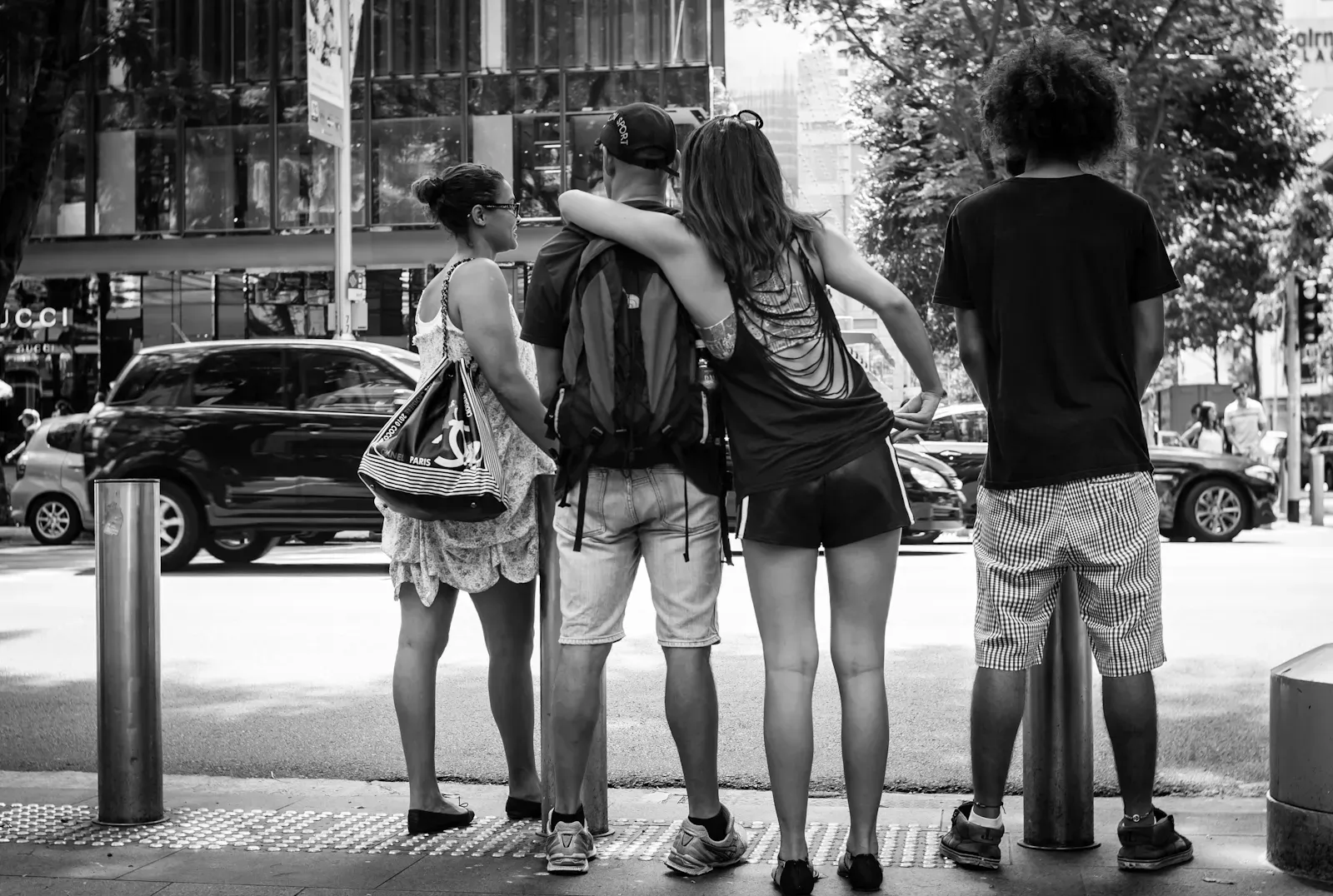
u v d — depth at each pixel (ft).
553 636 13.00
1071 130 11.62
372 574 40.55
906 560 44.24
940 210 77.46
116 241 109.09
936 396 11.96
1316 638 26.13
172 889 11.35
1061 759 12.32
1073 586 12.28
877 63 74.13
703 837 11.88
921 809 14.23
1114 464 11.32
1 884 11.52
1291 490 66.64
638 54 106.42
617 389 11.34
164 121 108.17
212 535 40.98
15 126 61.67
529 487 13.37
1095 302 11.41
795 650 11.43
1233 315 89.45
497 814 14.15
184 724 19.43
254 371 40.47
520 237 106.93
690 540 11.69
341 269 66.33
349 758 17.39
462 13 107.45
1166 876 11.44
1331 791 11.10
